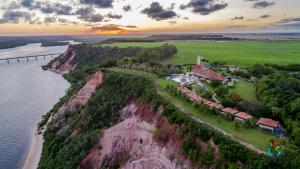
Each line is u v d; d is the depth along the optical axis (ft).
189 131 171.83
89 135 238.27
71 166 215.31
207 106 195.62
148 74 322.96
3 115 371.76
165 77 311.68
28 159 255.50
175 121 188.34
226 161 140.97
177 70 346.95
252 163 130.82
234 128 169.37
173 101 221.05
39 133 308.81
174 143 177.37
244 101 216.13
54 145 255.29
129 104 254.27
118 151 212.64
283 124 178.19
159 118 204.54
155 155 183.83
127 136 217.77
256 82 272.31
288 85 225.15
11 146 281.33
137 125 219.20
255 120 176.55
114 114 256.11
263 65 352.28
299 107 175.63
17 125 337.31
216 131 159.84
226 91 239.91
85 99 330.95
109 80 316.19
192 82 290.97
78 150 228.02
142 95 248.52
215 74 308.40
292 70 365.61
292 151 131.75
